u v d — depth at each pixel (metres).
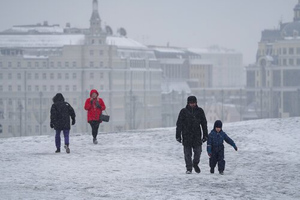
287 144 74.50
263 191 44.03
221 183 47.16
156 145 76.94
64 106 68.12
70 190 44.09
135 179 49.34
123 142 80.50
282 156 64.56
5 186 45.75
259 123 100.88
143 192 43.22
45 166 56.91
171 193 42.81
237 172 53.88
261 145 74.12
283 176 51.00
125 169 55.66
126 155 66.00
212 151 52.53
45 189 44.53
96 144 78.69
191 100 52.91
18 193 42.69
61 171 53.81
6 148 75.06
